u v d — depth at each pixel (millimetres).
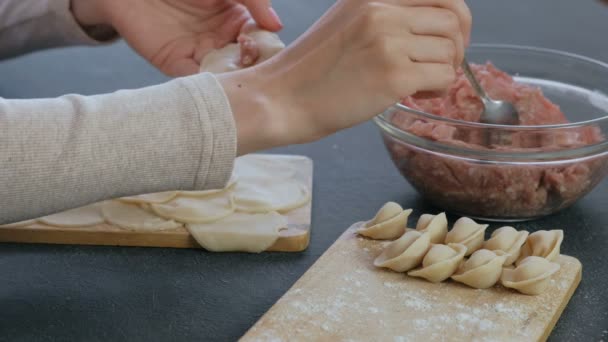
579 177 1051
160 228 1058
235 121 964
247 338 918
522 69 1220
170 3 1237
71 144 938
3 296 991
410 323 938
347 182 1168
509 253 1004
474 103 1125
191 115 952
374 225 1046
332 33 966
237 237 1047
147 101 958
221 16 1233
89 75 1405
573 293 998
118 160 942
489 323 937
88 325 960
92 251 1056
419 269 996
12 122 935
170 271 1028
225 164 958
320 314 945
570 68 1194
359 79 948
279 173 1157
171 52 1239
